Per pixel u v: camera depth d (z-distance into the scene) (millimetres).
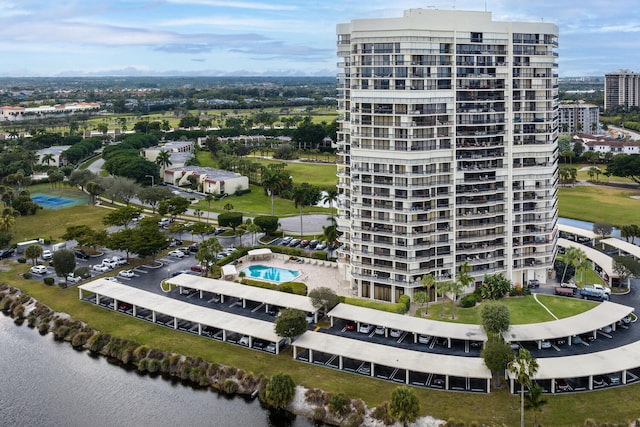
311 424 128875
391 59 177375
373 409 129125
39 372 152500
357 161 186375
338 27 198875
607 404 127500
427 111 178500
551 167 193750
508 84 187125
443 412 126688
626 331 160875
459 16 180000
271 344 159000
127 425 129125
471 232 190125
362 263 190125
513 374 129375
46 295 196750
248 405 136875
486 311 150125
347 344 148500
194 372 147375
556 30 192000
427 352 152250
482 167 187875
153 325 173250
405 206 180375
